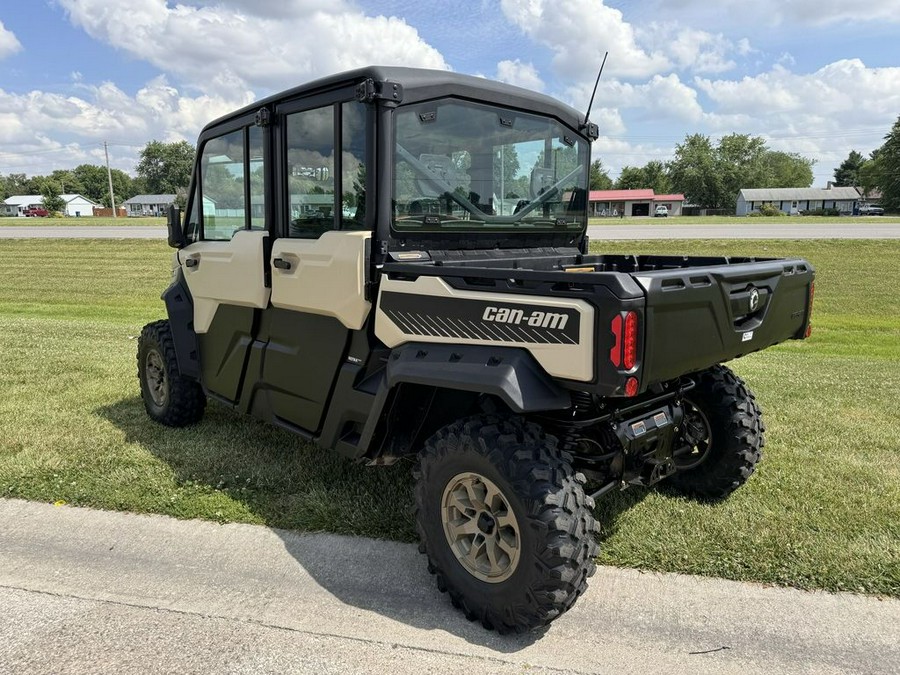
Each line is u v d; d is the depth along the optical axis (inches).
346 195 126.5
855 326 533.6
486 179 138.6
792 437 186.1
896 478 156.6
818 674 94.4
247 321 156.3
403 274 117.3
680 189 3666.3
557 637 103.0
